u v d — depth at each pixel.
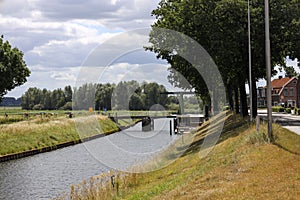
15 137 43.97
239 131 29.09
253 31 32.12
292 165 15.39
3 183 27.83
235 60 33.62
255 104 34.75
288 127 31.89
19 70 74.88
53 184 27.03
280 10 32.78
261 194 12.03
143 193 17.47
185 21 34.81
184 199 13.35
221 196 12.58
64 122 55.06
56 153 42.16
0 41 72.62
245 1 32.88
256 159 17.31
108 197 18.00
